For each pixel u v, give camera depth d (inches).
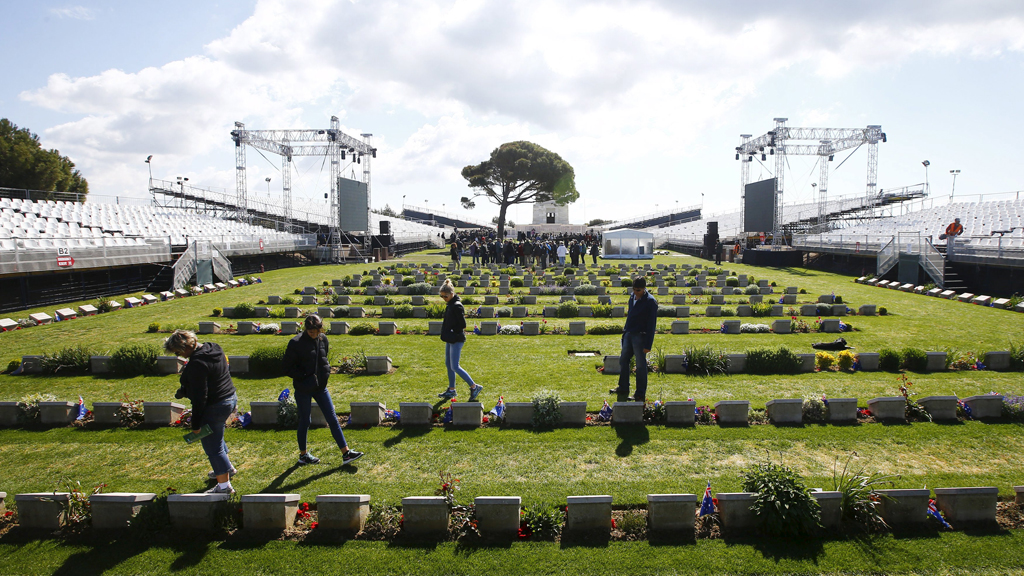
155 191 1844.2
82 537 217.8
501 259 1551.4
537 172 2381.9
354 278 1079.6
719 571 195.2
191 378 223.5
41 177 1626.5
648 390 380.5
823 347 521.3
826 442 294.8
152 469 272.8
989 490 221.3
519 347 520.4
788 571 194.9
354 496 217.8
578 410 319.3
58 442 304.2
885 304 778.8
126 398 351.6
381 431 313.0
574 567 197.9
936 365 427.2
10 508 240.2
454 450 288.0
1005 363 433.1
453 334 352.2
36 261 758.5
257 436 307.6
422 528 217.5
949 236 984.3
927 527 219.8
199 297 892.6
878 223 1722.4
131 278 964.0
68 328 633.6
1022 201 1378.0
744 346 526.6
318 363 263.7
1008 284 859.4
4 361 483.8
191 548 209.8
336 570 196.7
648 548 208.4
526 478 258.4
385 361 432.1
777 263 1510.8
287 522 219.6
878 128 1622.8
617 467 269.0
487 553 206.2
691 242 2078.0
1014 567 196.2
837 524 218.4
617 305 744.3
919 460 274.7
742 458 277.9
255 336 593.3
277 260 1482.5
